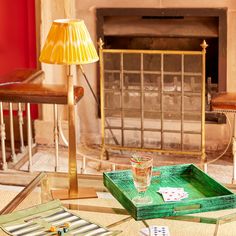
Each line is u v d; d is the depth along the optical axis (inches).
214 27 153.2
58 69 156.6
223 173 144.3
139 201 97.0
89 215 99.6
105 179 103.6
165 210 93.6
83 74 148.5
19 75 140.5
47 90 128.3
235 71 153.6
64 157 153.2
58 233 90.6
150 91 154.6
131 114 159.6
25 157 149.9
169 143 158.1
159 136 158.1
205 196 98.7
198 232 96.7
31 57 160.2
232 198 95.4
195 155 153.1
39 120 158.7
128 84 160.9
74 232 91.6
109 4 155.0
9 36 160.6
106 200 103.4
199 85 158.4
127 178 103.8
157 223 97.7
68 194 104.9
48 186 107.9
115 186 99.4
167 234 93.3
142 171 96.5
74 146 103.6
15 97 128.7
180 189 100.1
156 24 155.0
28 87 130.5
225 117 154.9
